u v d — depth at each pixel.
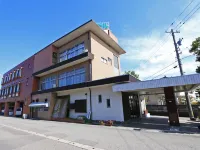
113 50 24.59
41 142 6.97
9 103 34.97
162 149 5.38
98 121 14.29
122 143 6.33
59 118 17.61
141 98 19.06
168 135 7.58
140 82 11.20
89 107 15.66
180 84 9.41
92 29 18.53
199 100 23.00
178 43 16.20
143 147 5.68
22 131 10.44
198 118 13.86
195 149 5.27
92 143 6.48
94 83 14.45
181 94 25.33
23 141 7.31
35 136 8.46
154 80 10.54
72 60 17.91
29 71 27.73
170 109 10.30
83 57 16.72
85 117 15.30
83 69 17.77
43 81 24.81
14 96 30.94
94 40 19.08
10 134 9.38
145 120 13.76
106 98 14.36
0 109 39.25
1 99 38.22
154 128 9.65
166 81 9.99
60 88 18.36
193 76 9.00
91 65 17.05
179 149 5.32
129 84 11.82
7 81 37.06
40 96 22.50
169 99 10.38
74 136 8.05
